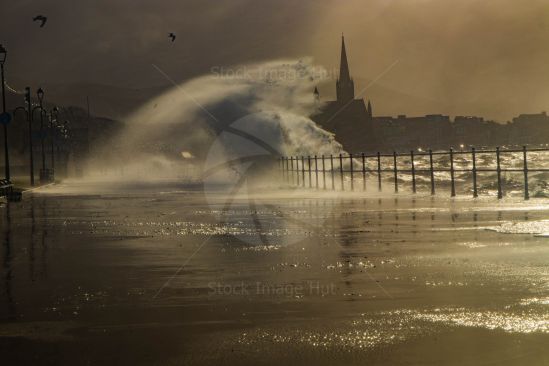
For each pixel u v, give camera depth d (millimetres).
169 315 11797
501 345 9688
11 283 15258
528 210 32844
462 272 15477
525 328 10547
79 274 16344
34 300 13258
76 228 28438
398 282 14438
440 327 10688
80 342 10164
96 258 19109
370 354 9359
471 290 13406
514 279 14477
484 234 22938
